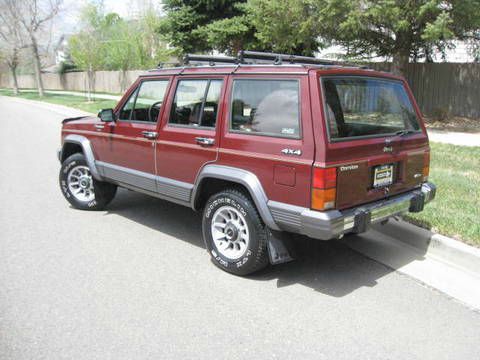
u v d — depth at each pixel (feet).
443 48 49.93
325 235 11.98
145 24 82.79
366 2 38.99
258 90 13.41
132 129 17.54
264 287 13.67
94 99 100.12
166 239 17.60
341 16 41.06
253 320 11.82
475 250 14.93
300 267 15.11
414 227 16.99
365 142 12.92
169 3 66.13
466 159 29.22
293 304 12.66
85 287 13.55
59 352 10.36
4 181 27.07
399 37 45.85
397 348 10.64
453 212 18.28
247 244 13.82
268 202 13.03
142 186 17.53
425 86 54.19
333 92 12.46
